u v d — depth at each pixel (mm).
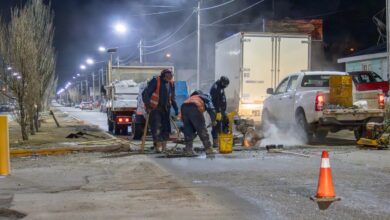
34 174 9906
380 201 7371
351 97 14750
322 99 14523
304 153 12703
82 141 17422
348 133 19516
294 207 7059
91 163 11398
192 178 9289
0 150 9789
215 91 14102
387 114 16906
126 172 10070
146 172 10047
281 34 19562
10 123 33156
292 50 19703
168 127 13297
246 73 19344
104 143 15039
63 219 6508
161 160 11750
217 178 9258
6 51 18844
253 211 6863
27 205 7242
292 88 16516
